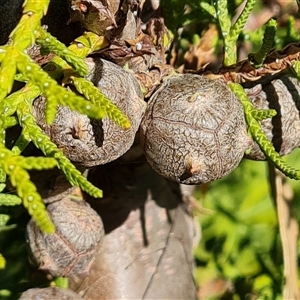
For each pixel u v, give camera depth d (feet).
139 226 0.97
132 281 0.95
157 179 0.98
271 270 1.14
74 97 0.57
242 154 0.71
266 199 1.22
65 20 0.77
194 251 1.14
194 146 0.69
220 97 0.70
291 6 1.11
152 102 0.71
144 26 0.86
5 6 0.78
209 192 1.22
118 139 0.68
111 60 0.74
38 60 0.71
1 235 0.94
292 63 0.75
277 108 0.77
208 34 0.96
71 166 0.62
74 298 0.81
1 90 0.60
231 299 1.16
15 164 0.57
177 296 0.97
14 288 0.92
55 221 0.81
